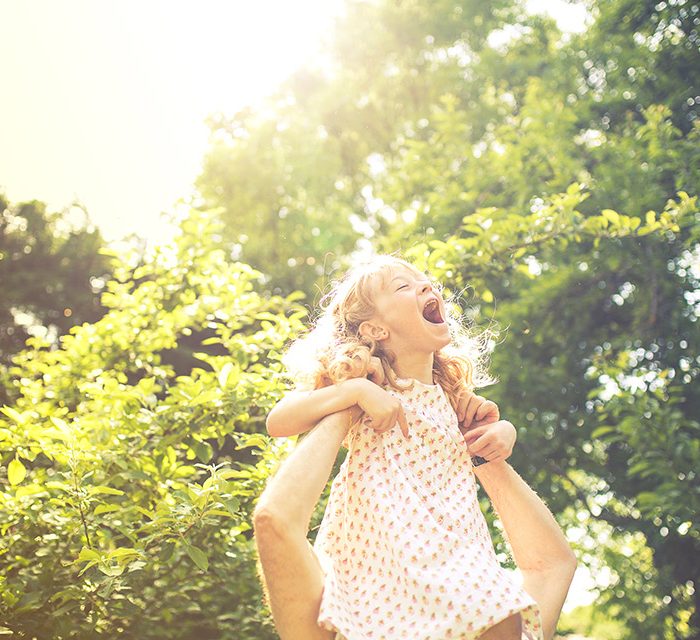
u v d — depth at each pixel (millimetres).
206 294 4543
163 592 3189
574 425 7914
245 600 3428
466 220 4559
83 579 2801
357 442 1433
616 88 8961
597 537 7973
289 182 13984
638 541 8086
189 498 2660
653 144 7086
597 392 6242
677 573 7203
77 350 4438
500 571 1320
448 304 2062
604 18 8906
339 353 1491
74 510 2834
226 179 13898
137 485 3176
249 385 3189
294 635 1241
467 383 1720
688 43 8055
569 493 8180
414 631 1234
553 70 10398
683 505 5523
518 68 12727
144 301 4551
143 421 3189
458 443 1493
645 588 7363
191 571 3225
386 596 1289
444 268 4250
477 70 13078
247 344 3855
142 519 3141
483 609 1226
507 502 1622
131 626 3043
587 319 7977
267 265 12953
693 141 6863
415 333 1526
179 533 2619
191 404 3082
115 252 4922
